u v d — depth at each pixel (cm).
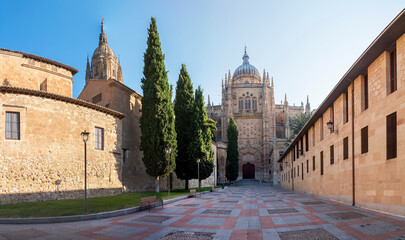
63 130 2130
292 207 1683
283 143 7762
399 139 1145
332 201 1984
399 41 1173
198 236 946
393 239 784
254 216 1362
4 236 973
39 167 1934
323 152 2339
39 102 1997
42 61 2669
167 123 3083
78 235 983
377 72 1358
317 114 2456
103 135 2539
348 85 1750
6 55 2433
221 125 9012
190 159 3894
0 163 1744
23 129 1884
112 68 8831
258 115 8869
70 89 2920
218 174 7469
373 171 1368
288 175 4888
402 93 1136
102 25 9300
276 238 887
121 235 974
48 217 1262
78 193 2175
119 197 2284
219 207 1788
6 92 1845
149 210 1568
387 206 1233
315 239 848
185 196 2619
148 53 3198
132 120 3366
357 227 970
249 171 8675
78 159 2223
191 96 4141
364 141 1509
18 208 1565
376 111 1350
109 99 3072
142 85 3183
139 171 3331
